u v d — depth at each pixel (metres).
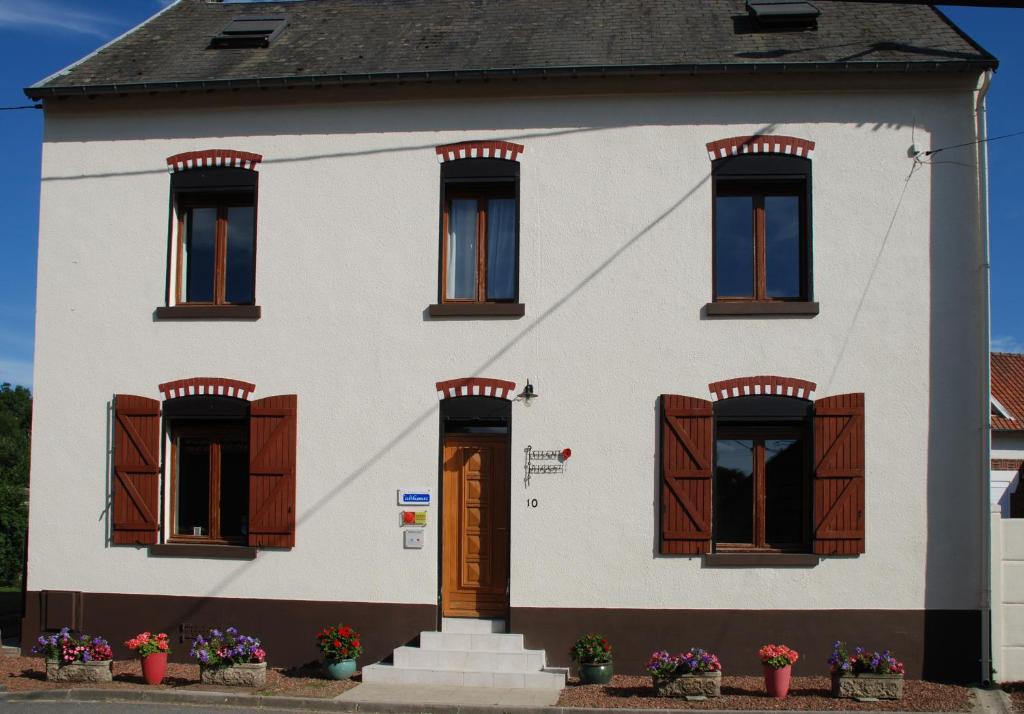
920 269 11.67
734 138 11.95
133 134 12.89
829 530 11.38
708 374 11.72
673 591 11.51
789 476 11.83
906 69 11.58
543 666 11.18
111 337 12.66
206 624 12.13
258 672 10.86
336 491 12.10
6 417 66.50
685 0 14.32
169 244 12.72
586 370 11.87
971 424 11.46
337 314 12.31
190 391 12.42
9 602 17.75
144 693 10.45
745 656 11.38
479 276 12.48
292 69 12.78
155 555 12.31
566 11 14.24
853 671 10.30
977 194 11.66
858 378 11.59
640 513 11.64
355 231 12.40
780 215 12.16
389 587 11.92
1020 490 16.27
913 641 11.27
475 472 12.16
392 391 12.14
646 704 10.01
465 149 12.30
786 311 11.66
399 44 13.45
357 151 12.49
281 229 12.51
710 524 11.49
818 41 12.50
